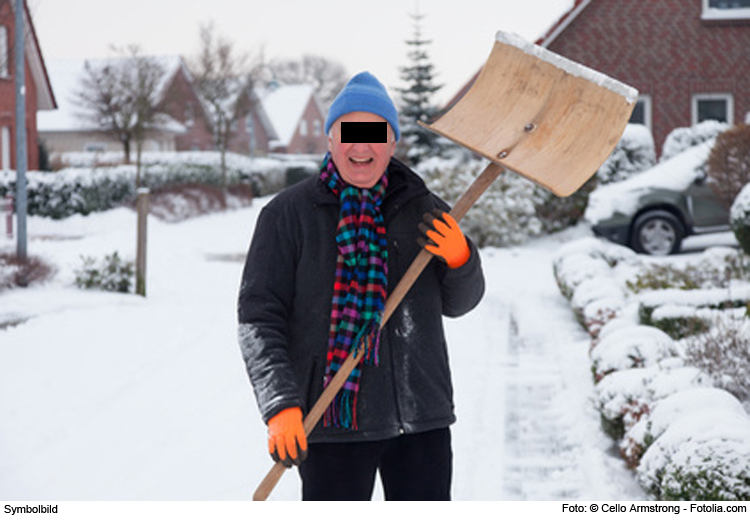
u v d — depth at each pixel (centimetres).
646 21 1953
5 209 2238
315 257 271
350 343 266
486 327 895
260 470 489
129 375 698
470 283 273
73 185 2233
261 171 3606
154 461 504
